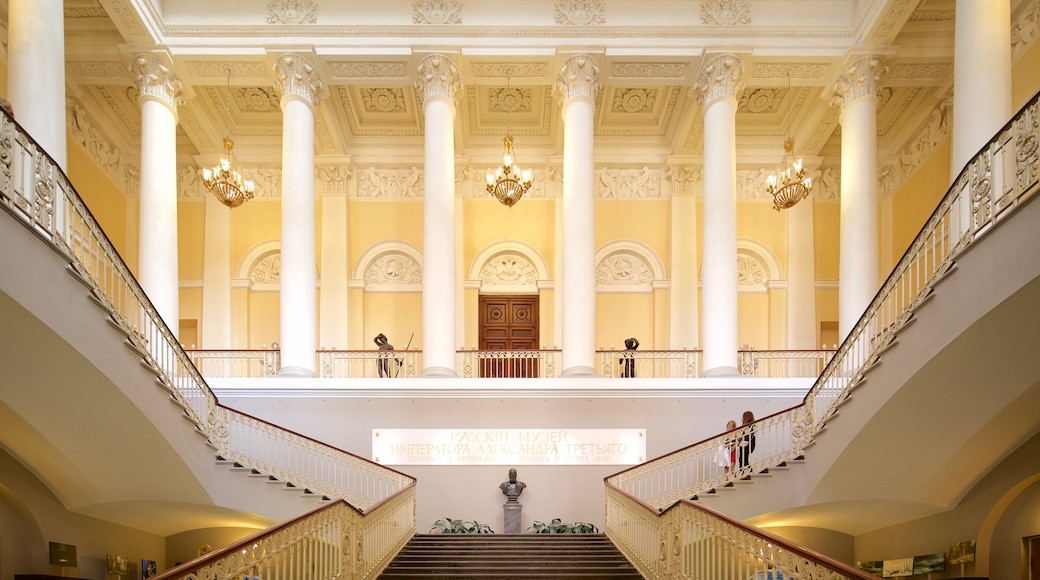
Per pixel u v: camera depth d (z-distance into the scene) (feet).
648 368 51.88
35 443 26.27
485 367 45.62
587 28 42.32
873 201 41.45
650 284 55.16
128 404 24.12
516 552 28.94
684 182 55.06
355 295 54.39
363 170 55.83
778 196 43.93
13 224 18.52
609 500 31.60
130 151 54.19
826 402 30.63
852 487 28.99
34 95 30.78
